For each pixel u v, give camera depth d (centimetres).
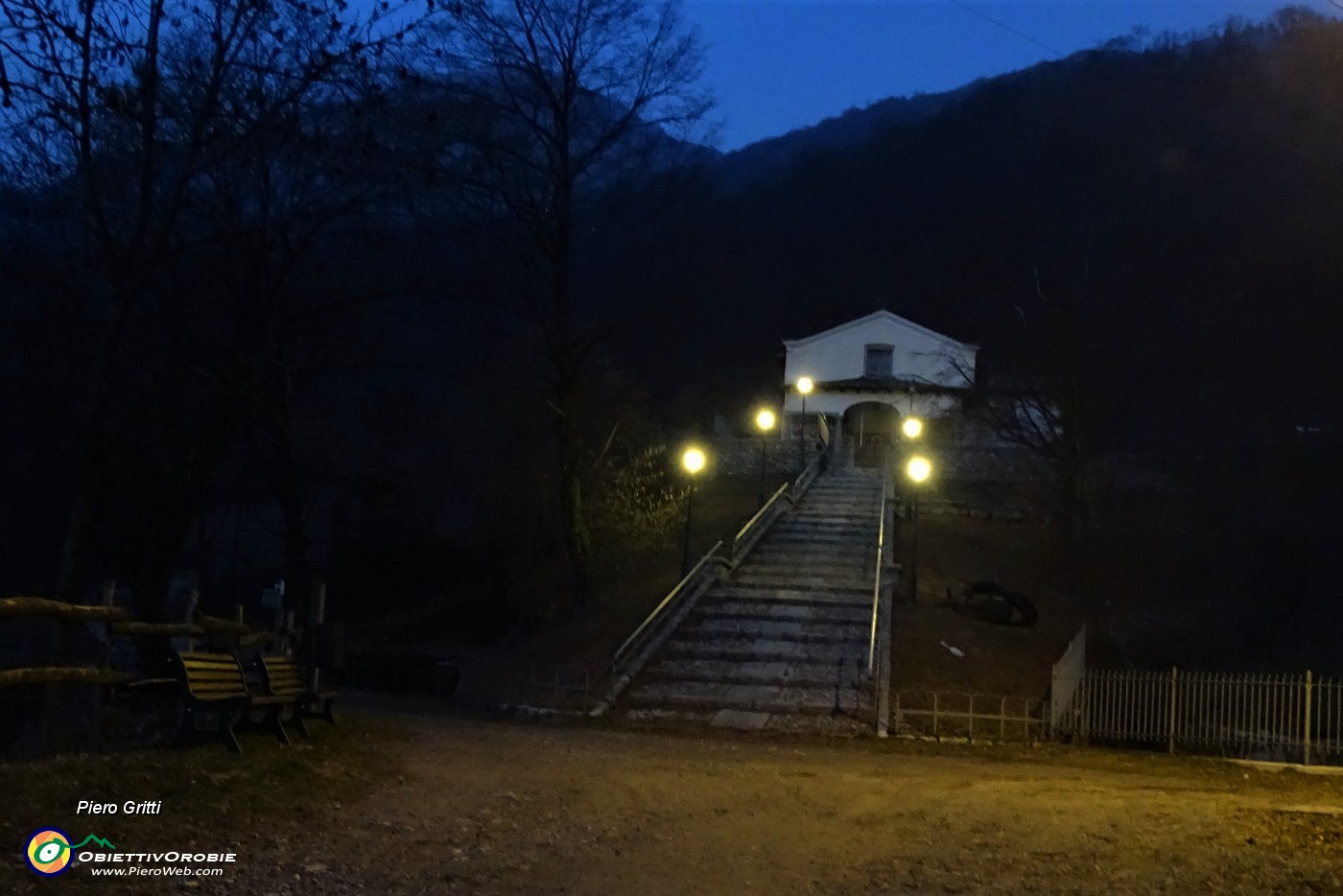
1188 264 4781
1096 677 2039
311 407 2830
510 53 2653
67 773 830
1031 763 1557
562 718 1897
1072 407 2955
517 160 2698
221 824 764
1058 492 3095
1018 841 840
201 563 3534
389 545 4131
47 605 914
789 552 3067
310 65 1596
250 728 1152
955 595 2730
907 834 867
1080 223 5266
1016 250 5241
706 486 4247
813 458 4184
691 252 3078
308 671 1395
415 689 2611
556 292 2802
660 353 3856
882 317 5034
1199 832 888
